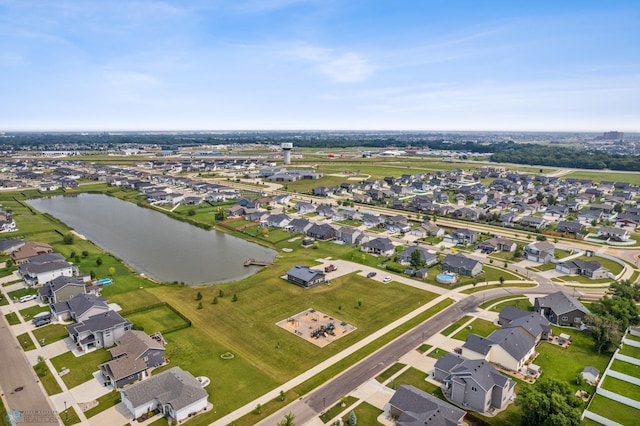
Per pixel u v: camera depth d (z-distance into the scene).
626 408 47.94
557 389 44.72
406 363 57.31
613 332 60.25
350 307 75.12
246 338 64.06
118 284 85.75
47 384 52.03
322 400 49.28
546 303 72.62
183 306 75.62
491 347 57.22
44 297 76.31
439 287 84.81
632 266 98.56
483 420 45.94
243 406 48.16
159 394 47.94
